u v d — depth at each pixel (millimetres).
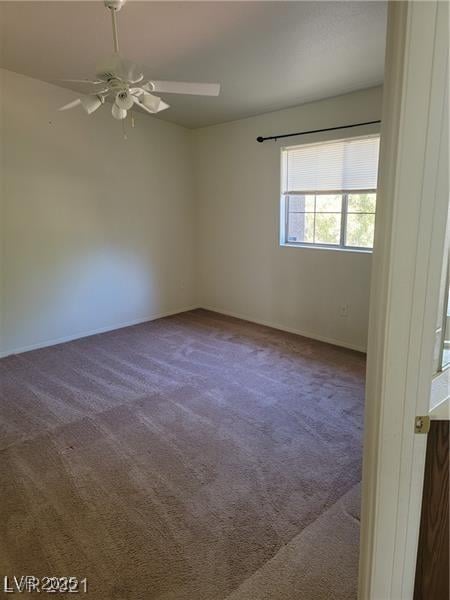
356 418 2752
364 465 1038
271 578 1576
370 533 1021
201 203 5395
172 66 3113
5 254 3781
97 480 2139
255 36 2635
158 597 1503
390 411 925
